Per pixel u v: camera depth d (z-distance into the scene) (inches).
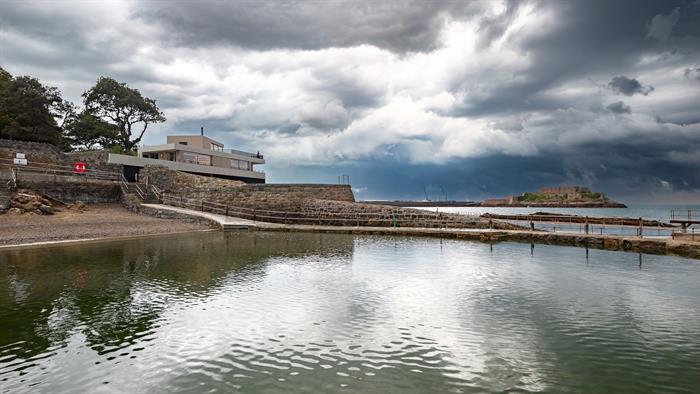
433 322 448.5
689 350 378.3
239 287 590.6
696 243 899.4
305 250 953.5
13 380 311.1
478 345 386.0
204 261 793.6
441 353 366.9
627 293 574.2
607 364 348.2
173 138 2509.8
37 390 297.6
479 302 526.0
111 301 512.1
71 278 637.3
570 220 1473.9
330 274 686.5
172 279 635.5
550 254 922.1
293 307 496.1
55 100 2129.7
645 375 329.4
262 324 436.8
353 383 311.0
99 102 2716.5
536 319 461.4
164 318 451.2
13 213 1232.2
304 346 379.9
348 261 812.6
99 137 2593.5
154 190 1726.1
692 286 616.4
